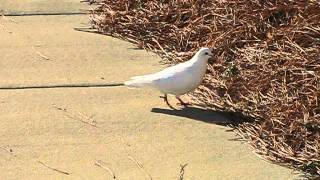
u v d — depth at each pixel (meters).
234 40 6.57
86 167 4.59
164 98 5.70
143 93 5.88
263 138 5.03
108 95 5.81
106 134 5.10
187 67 5.50
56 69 6.37
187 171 4.55
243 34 6.63
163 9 7.62
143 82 5.59
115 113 5.45
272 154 4.80
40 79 6.11
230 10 7.08
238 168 4.61
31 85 5.97
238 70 6.04
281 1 6.91
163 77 5.52
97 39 7.23
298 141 4.87
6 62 6.48
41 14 7.93
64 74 6.25
